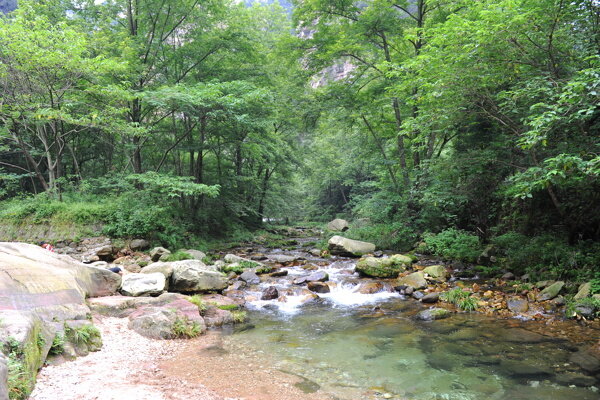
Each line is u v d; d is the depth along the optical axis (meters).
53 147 21.09
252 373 4.95
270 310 8.57
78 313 5.48
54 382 3.94
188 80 19.52
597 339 5.95
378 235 17.52
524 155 9.73
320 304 9.09
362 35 16.64
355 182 35.53
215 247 18.52
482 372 4.98
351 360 5.48
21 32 11.89
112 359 5.02
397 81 15.23
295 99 19.42
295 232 29.44
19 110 13.71
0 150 18.09
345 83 18.05
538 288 8.65
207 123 19.20
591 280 7.55
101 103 16.03
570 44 7.82
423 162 14.86
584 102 6.13
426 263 12.96
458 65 8.15
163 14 18.48
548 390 4.43
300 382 4.69
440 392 4.43
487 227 13.59
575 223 9.26
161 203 16.61
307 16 17.33
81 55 14.85
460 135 14.45
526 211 11.93
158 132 20.34
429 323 7.30
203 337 6.57
